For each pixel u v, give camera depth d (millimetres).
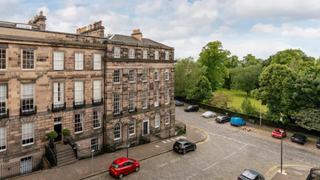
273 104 41656
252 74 73750
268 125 43531
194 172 22875
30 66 20906
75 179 19453
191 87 62969
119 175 20109
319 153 30172
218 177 22047
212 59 70125
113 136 27969
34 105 21297
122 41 28922
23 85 20594
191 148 28625
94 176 20531
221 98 55406
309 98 35719
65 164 21891
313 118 34719
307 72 37938
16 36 19969
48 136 22094
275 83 38969
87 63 25094
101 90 26719
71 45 23281
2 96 19469
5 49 19281
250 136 37062
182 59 66188
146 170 22672
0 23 22422
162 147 29547
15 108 20109
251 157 27875
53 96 22641
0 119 19297
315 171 21234
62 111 23312
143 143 31219
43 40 21094
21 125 20594
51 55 22141
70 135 24250
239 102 68562
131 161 21547
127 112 29500
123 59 27953
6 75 19422
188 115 50719
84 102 25000
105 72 26641
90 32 30203
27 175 19547
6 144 19891
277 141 34812
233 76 83438
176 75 65875
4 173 19797
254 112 46688
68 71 23500
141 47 30609
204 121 46031
